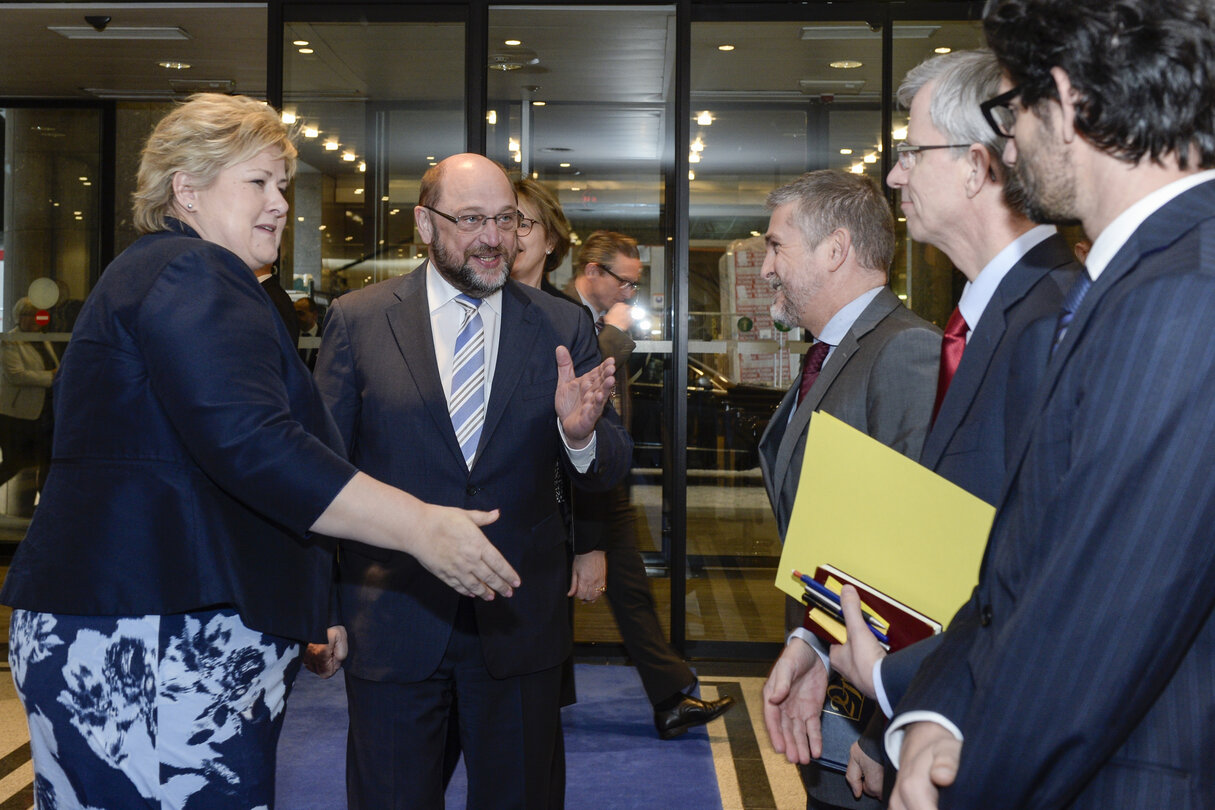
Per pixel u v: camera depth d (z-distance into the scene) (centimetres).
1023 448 92
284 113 480
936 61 132
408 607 191
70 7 532
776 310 181
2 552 688
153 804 136
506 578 144
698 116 475
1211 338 72
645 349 486
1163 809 76
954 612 107
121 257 143
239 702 140
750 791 313
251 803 142
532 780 198
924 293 462
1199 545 72
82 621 134
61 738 136
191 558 135
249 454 131
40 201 744
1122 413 74
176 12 541
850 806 155
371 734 192
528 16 479
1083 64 83
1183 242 79
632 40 483
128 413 136
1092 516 74
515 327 207
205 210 151
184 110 151
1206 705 78
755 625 468
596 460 201
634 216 494
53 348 709
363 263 486
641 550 481
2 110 739
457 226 200
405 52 478
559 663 203
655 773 328
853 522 115
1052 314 106
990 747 77
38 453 697
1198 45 80
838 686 156
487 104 488
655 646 357
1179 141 82
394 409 198
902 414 148
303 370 150
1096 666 73
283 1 477
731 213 475
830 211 167
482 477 196
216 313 135
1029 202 92
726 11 471
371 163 482
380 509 137
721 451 476
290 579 142
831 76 470
